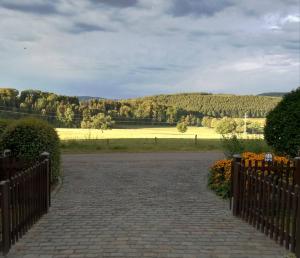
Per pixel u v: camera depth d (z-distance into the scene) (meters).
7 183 5.64
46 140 10.58
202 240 6.32
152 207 8.59
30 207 6.90
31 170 6.93
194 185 11.48
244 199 7.52
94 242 6.18
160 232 6.73
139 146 26.02
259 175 6.86
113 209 8.38
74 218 7.62
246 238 6.45
